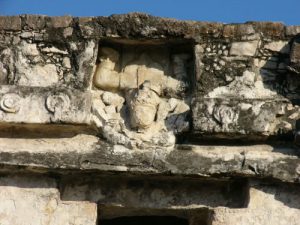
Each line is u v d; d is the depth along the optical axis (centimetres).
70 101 1814
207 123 1802
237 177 1805
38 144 1839
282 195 1797
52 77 1855
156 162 1800
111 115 1861
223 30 1844
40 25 1866
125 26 1841
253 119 1800
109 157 1808
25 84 1850
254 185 1800
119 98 1881
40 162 1800
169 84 1878
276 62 1848
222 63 1844
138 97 1838
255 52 1850
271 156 1803
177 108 1861
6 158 1802
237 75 1839
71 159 1803
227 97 1823
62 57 1861
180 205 1830
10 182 1830
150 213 1873
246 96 1830
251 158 1797
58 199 1822
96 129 1847
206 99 1814
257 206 1789
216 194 1834
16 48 1869
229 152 1819
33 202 1816
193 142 1844
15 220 1803
